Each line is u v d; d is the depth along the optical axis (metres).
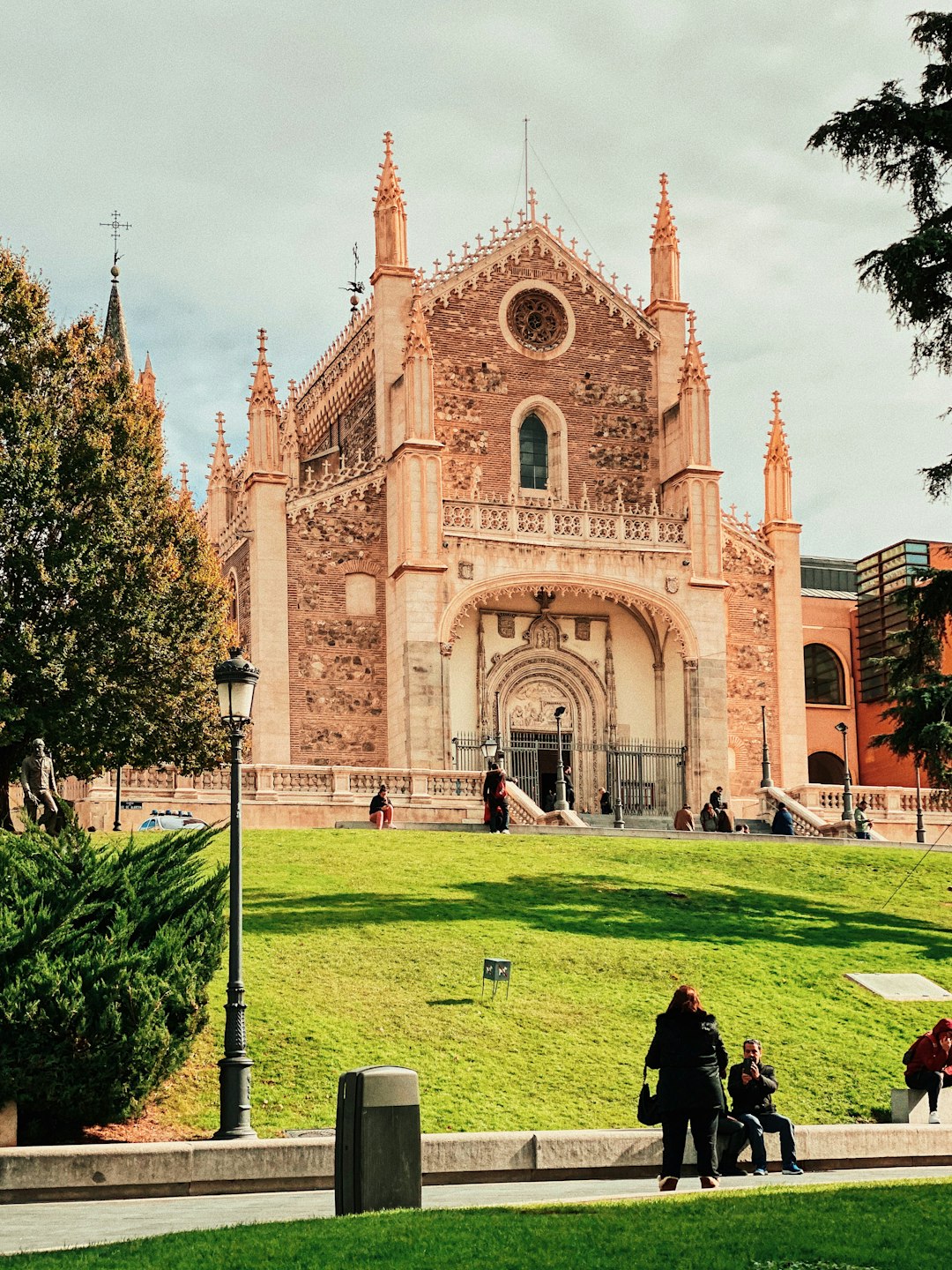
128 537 43.25
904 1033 27.20
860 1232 13.60
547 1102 22.67
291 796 51.31
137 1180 18.20
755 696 66.50
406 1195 15.20
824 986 29.38
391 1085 15.30
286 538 61.16
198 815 49.53
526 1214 14.55
